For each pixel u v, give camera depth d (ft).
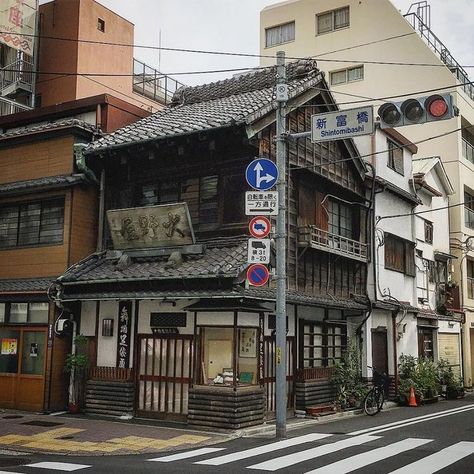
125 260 52.70
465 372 100.78
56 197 57.82
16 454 36.24
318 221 60.90
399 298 78.69
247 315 48.11
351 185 67.67
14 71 102.99
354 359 63.41
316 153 60.75
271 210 44.75
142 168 57.26
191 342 49.21
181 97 71.20
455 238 101.04
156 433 43.60
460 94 104.73
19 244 59.82
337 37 118.73
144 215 52.29
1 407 55.52
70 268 54.39
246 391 46.44
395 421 54.29
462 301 100.48
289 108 54.85
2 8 104.37
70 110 63.87
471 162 110.22
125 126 63.05
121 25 121.08
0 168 62.08
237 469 31.14
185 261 50.39
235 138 51.11
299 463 33.04
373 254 71.36
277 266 44.98
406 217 82.99
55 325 53.52
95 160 57.16
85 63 111.75
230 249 49.90
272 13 128.88
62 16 112.68
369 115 38.99
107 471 30.42
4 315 57.26
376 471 30.89
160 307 51.16
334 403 59.57
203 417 46.14
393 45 111.34
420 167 91.86
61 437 41.45
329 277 62.39
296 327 56.90
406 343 79.56
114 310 53.57
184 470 30.78
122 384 51.29
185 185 54.95
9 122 67.46
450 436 44.01
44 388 53.01
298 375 56.29
